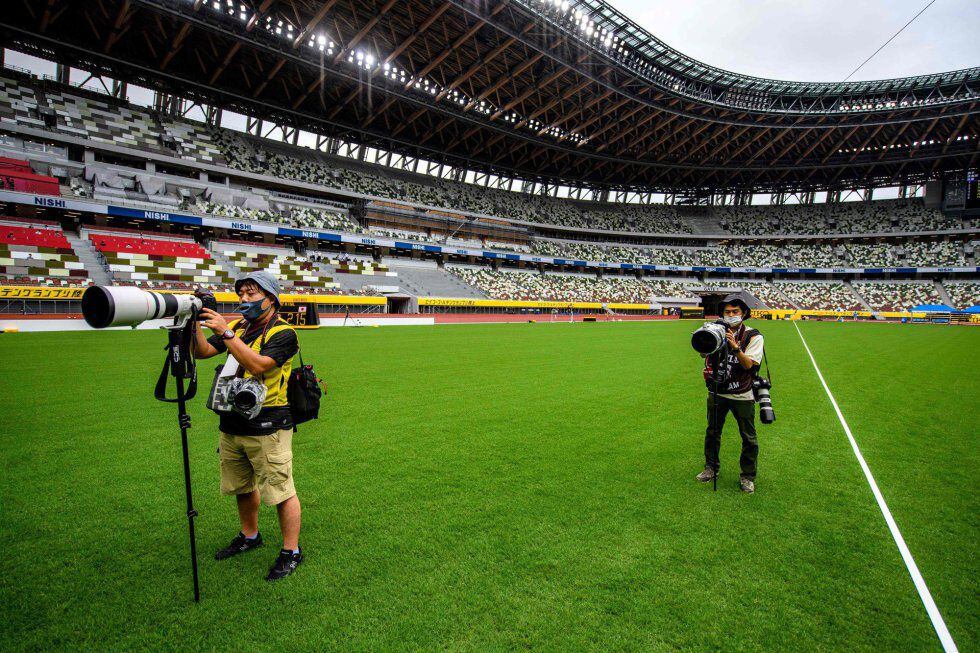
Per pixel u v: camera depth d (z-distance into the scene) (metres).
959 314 54.50
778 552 3.60
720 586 3.15
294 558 3.27
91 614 2.80
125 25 33.00
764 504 4.48
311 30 33.47
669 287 69.50
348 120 50.41
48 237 30.98
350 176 53.03
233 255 38.84
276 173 46.53
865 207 71.69
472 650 2.54
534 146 59.06
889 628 2.77
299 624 2.74
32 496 4.37
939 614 2.90
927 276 63.88
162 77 40.00
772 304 66.44
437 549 3.56
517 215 64.31
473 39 37.84
